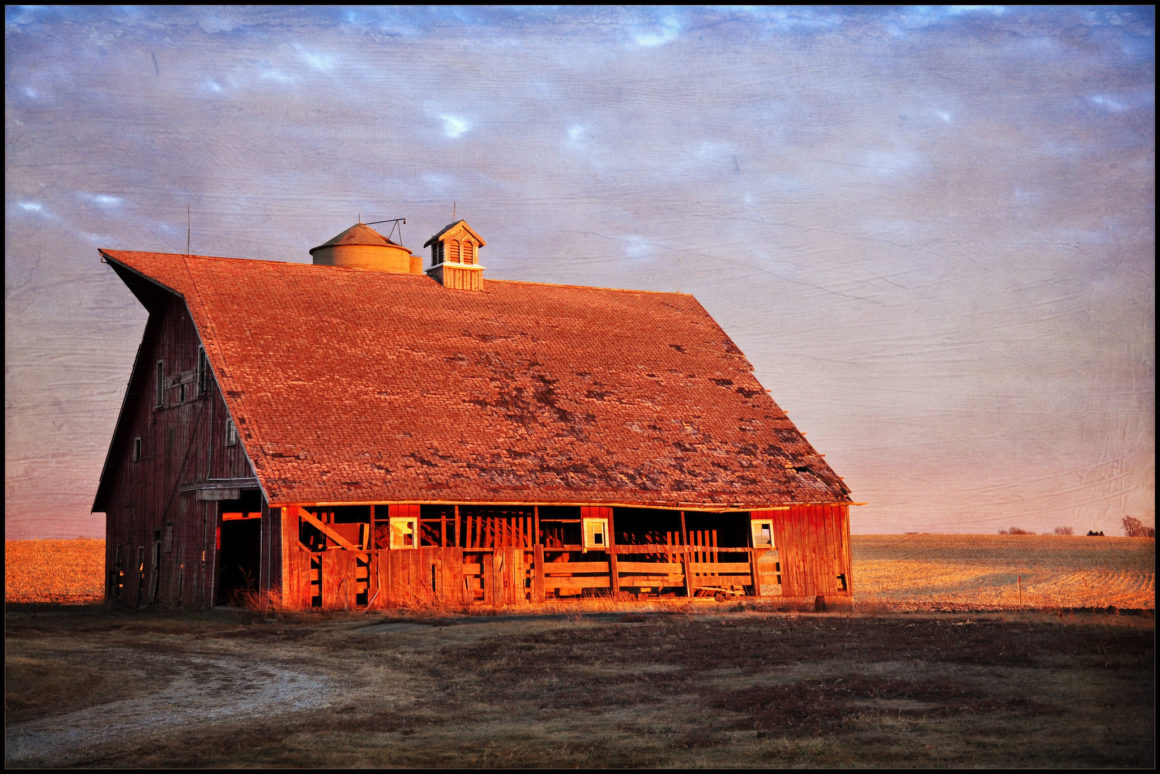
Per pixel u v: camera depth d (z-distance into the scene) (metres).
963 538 110.12
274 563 32.50
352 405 36.09
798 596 40.09
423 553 33.41
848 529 41.72
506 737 15.16
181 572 37.41
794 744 14.08
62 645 25.78
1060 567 65.69
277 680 20.84
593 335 45.22
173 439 39.31
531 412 39.25
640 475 38.25
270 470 32.28
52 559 71.94
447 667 21.61
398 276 44.72
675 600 35.75
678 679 19.14
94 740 15.53
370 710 17.53
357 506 35.44
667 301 50.31
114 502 44.16
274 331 37.88
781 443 42.84
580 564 36.03
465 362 40.47
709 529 41.44
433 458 35.31
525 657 22.06
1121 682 16.75
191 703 18.52
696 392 44.06
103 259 38.16
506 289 46.50
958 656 19.34
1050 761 12.77
